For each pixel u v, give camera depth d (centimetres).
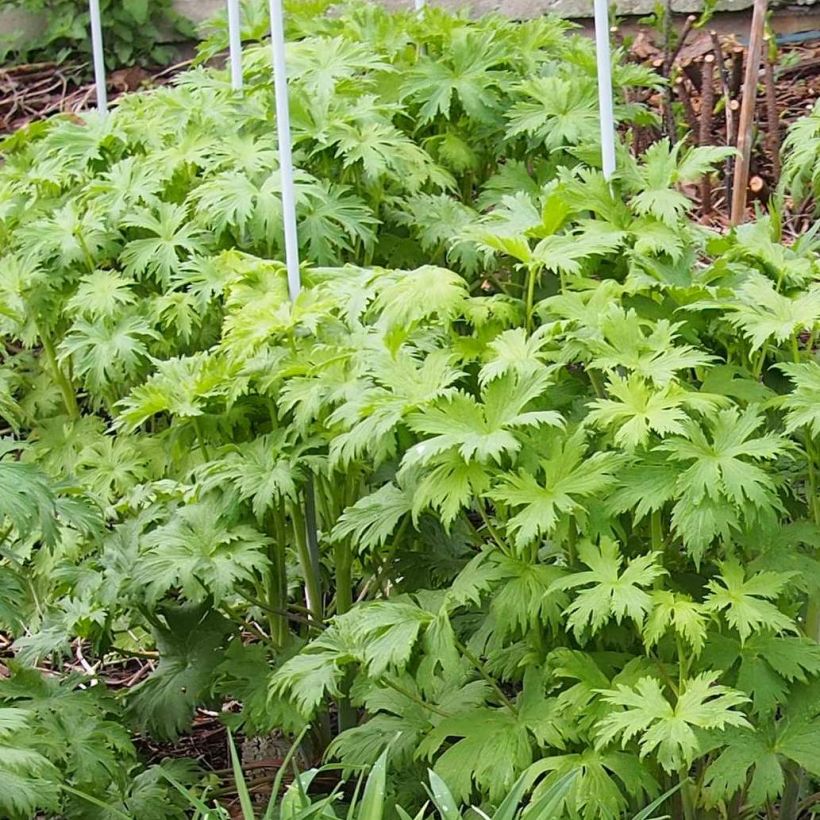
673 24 559
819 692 274
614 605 267
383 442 283
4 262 358
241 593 313
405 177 351
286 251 316
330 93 357
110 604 307
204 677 313
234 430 317
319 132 350
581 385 290
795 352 284
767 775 268
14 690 301
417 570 314
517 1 596
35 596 329
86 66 630
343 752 295
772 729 272
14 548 330
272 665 313
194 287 335
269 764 322
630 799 284
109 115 382
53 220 358
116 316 343
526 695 283
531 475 274
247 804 271
